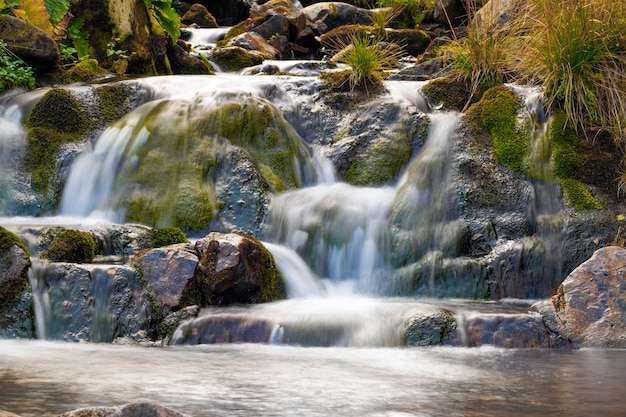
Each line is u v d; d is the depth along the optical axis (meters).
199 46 13.39
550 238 7.53
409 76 10.09
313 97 9.20
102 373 4.36
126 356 5.02
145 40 11.11
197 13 16.66
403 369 4.67
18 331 5.76
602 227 7.54
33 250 6.29
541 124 8.32
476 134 8.31
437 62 10.12
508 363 4.96
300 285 7.08
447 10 14.47
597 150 8.08
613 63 8.41
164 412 2.97
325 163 8.63
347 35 15.04
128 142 8.30
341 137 8.83
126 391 3.87
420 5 16.16
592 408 3.69
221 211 7.83
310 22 15.91
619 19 8.48
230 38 14.43
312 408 3.59
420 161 8.15
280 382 4.19
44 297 5.84
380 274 7.38
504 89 8.64
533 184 7.91
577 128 8.25
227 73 12.18
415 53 14.29
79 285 5.83
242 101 8.56
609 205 7.73
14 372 4.36
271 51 14.17
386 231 7.58
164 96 9.06
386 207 7.75
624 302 5.91
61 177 8.26
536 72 8.73
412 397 3.87
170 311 5.82
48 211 8.11
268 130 8.52
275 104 9.05
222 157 8.16
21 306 5.80
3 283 5.82
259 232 7.73
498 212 7.74
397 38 14.29
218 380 4.21
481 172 7.96
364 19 16.55
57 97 8.65
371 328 5.64
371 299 6.96
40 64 9.79
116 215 7.89
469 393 4.00
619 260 6.08
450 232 7.55
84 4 10.66
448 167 8.03
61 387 3.94
